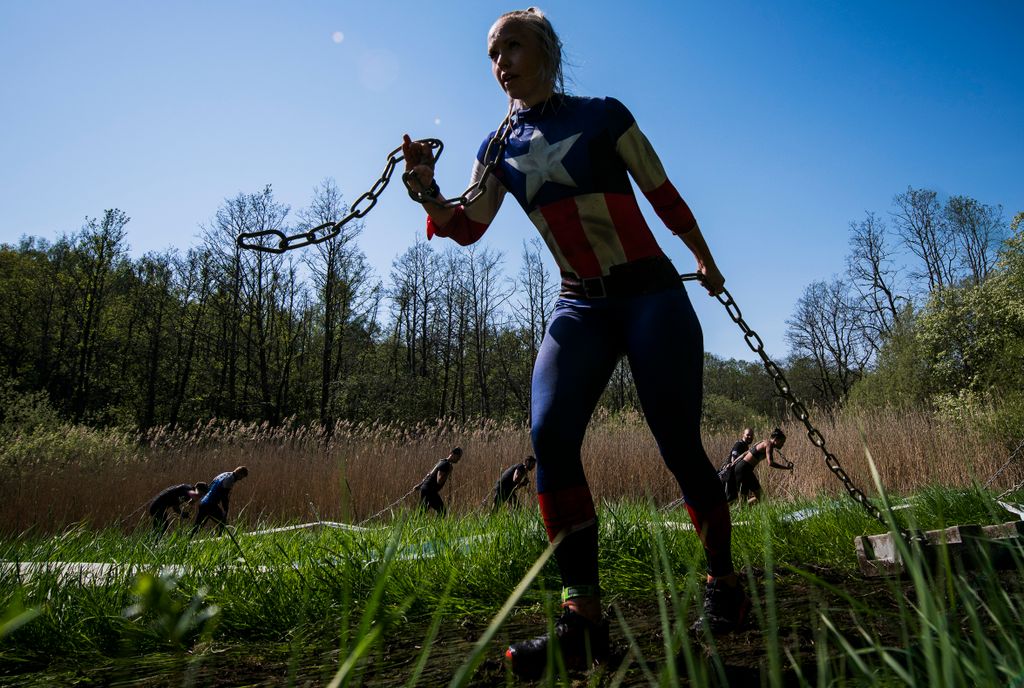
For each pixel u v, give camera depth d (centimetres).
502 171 211
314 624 234
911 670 82
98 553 342
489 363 4150
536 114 206
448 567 280
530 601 269
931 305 2333
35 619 218
